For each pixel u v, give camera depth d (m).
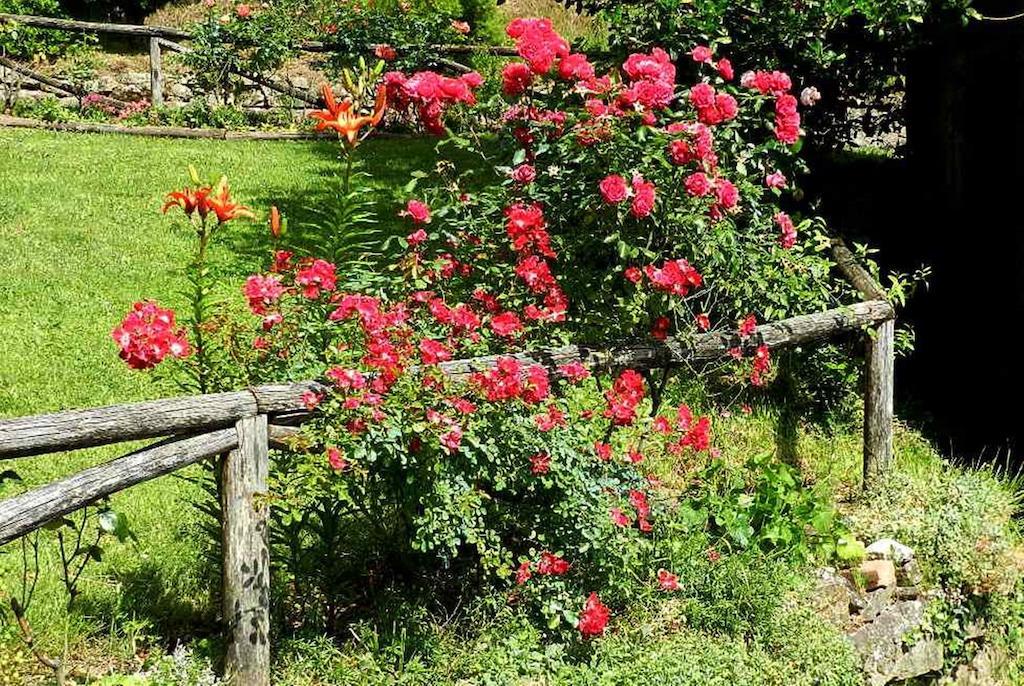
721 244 4.63
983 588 5.24
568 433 4.10
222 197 3.57
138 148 11.17
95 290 7.26
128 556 4.39
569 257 4.47
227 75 13.30
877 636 4.79
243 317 4.17
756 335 5.02
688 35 6.06
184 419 3.36
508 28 4.44
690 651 4.18
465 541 4.22
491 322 4.28
